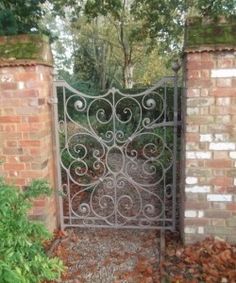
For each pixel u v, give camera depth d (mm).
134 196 4359
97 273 2627
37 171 2895
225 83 2543
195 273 2529
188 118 2652
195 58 2533
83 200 4211
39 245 2037
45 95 2945
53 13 10562
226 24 2523
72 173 4609
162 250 2879
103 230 3396
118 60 16312
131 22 13680
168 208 3863
